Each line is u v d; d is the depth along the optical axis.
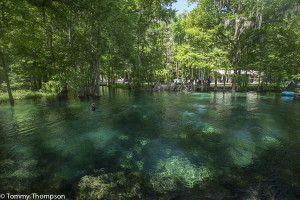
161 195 3.40
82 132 7.59
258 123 9.02
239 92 25.02
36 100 16.16
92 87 22.00
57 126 8.41
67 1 13.44
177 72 42.38
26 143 6.27
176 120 9.70
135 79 30.39
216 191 3.51
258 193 3.43
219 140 6.65
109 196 3.36
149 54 32.75
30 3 12.66
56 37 19.47
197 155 5.35
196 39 26.53
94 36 18.55
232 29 23.17
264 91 25.98
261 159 5.03
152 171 4.38
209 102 15.96
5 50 14.80
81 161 4.93
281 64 22.81
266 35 21.72
